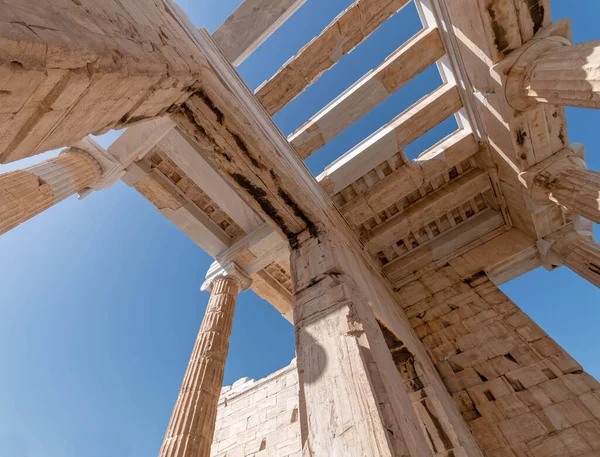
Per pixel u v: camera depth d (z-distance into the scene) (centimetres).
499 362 677
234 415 1153
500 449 559
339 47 769
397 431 201
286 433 965
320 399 240
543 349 661
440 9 667
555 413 563
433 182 946
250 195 465
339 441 202
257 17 738
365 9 723
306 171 733
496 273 902
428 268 983
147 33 270
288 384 1107
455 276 916
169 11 382
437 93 818
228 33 755
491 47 620
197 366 666
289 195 461
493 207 986
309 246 467
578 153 719
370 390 217
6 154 195
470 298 841
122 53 212
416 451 206
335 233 551
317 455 203
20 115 176
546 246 832
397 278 1010
